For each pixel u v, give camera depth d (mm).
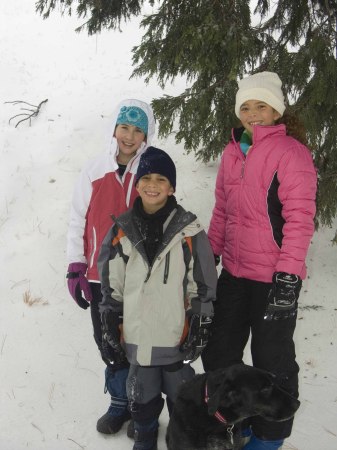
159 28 4734
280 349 2742
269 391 2441
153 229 2672
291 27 4668
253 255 2727
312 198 2574
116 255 2721
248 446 2945
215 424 2555
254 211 2684
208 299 2709
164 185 2658
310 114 4258
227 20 4293
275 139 2637
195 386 2605
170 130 5195
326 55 4219
